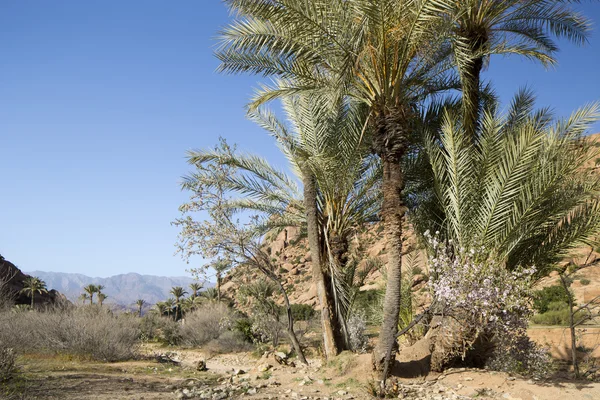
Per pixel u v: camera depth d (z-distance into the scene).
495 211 8.55
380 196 11.77
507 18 10.72
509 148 8.77
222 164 11.75
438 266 8.28
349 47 8.20
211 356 19.80
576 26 10.80
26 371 9.51
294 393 7.25
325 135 11.33
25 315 14.62
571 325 8.96
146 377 10.10
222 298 46.25
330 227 11.34
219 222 11.19
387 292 8.26
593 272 21.67
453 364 9.01
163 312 58.94
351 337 13.77
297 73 9.54
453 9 8.68
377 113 8.75
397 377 8.25
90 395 6.95
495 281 7.94
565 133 8.86
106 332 14.50
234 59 9.97
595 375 8.77
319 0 8.05
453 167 8.87
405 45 8.44
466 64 9.37
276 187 12.89
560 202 8.93
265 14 8.25
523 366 8.75
